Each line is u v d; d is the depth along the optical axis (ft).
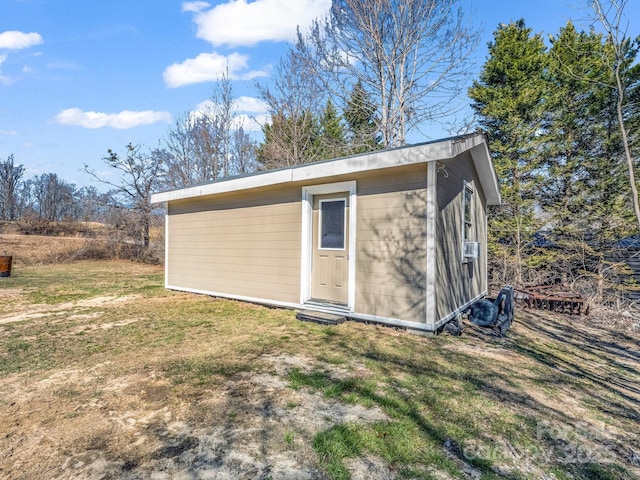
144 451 6.89
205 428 7.75
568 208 34.88
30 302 23.24
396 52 38.78
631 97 30.42
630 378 12.64
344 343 14.37
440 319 16.26
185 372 11.03
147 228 56.54
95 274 38.93
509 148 36.27
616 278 30.22
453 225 18.61
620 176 31.71
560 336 18.60
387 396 9.46
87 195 56.39
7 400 9.16
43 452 6.84
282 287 21.24
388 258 16.79
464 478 6.23
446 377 11.03
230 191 23.18
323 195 19.89
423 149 15.10
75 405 8.84
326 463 6.55
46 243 55.36
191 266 27.55
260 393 9.53
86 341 14.53
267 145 55.47
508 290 20.38
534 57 35.50
